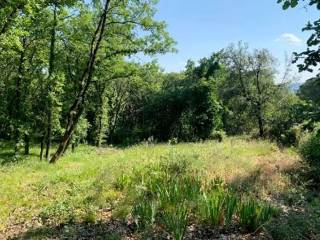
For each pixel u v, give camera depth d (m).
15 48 23.16
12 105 27.39
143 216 8.30
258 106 51.38
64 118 33.03
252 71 53.12
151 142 27.11
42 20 23.78
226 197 8.77
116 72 27.73
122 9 23.97
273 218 8.59
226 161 15.75
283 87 50.97
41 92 27.03
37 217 9.80
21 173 17.05
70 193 11.93
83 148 42.19
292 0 5.49
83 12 24.16
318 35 5.56
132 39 25.03
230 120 58.25
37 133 30.33
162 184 10.35
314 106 5.76
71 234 8.22
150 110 59.72
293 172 14.56
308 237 7.72
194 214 8.88
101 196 10.74
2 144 34.47
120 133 65.00
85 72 24.52
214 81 54.34
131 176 12.68
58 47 26.72
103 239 7.86
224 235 7.88
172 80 73.31
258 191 11.27
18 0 18.11
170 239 7.68
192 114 53.97
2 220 9.73
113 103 64.44
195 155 16.38
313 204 10.12
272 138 29.98
